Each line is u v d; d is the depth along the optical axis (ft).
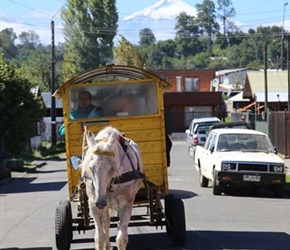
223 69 422.00
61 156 156.04
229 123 91.66
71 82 39.93
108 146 31.94
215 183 67.51
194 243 41.81
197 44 474.08
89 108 40.16
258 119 152.35
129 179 33.30
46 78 284.41
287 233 45.52
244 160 66.39
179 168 105.09
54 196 71.97
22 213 58.59
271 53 395.75
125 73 41.65
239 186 68.39
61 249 39.22
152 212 38.63
